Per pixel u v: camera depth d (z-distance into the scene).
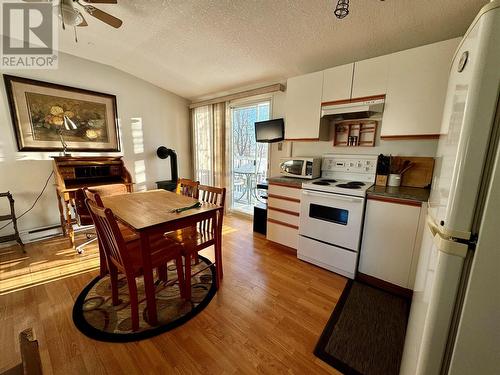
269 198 2.66
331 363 1.25
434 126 1.72
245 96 3.28
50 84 2.70
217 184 3.96
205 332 1.44
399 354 1.30
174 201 1.96
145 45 2.54
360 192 1.89
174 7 1.88
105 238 1.52
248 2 1.69
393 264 1.82
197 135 4.23
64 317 1.53
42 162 2.74
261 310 1.64
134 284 1.39
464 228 0.59
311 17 1.74
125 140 3.46
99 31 2.29
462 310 0.61
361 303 1.73
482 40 0.53
